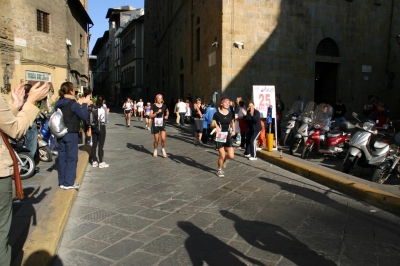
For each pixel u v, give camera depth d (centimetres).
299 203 570
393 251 396
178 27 3011
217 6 1880
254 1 1850
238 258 373
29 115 268
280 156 916
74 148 585
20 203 538
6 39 1738
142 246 399
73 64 2467
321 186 680
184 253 382
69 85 589
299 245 408
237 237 428
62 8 2139
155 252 384
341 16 2033
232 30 1823
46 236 384
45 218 439
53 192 570
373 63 2145
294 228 461
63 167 585
